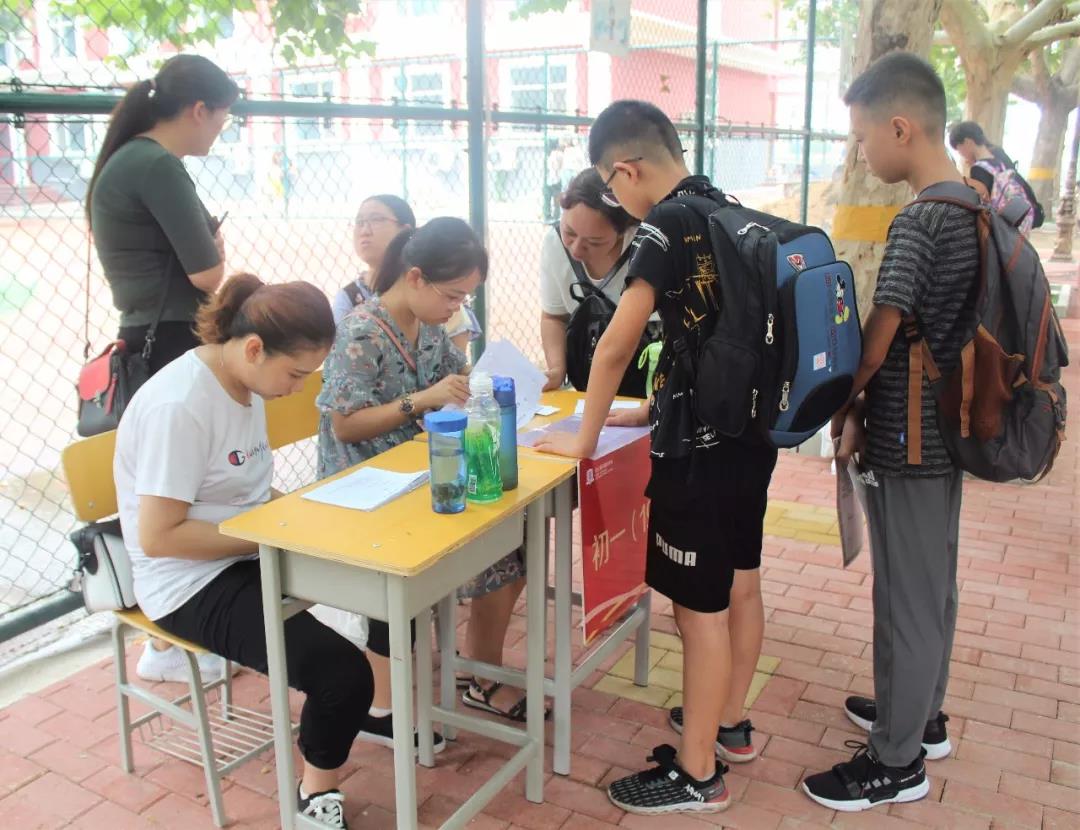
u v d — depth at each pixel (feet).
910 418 7.61
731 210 7.32
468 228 8.30
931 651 7.98
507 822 8.17
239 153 23.85
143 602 7.71
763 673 10.56
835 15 49.90
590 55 39.96
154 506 7.06
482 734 8.63
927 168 7.63
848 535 8.73
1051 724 9.55
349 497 7.16
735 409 7.12
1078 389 24.21
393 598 6.29
